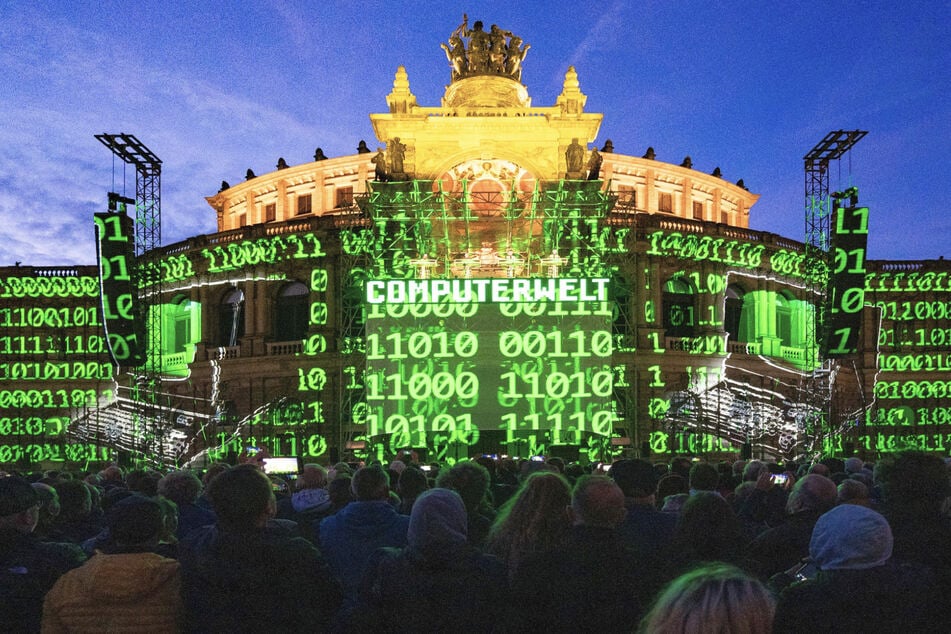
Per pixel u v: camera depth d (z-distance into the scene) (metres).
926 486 7.61
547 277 46.56
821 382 56.53
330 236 59.00
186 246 64.56
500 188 54.12
